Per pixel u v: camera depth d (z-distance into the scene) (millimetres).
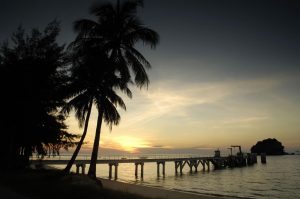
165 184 48656
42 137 30625
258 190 42844
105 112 24969
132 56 24625
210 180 58469
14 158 30453
